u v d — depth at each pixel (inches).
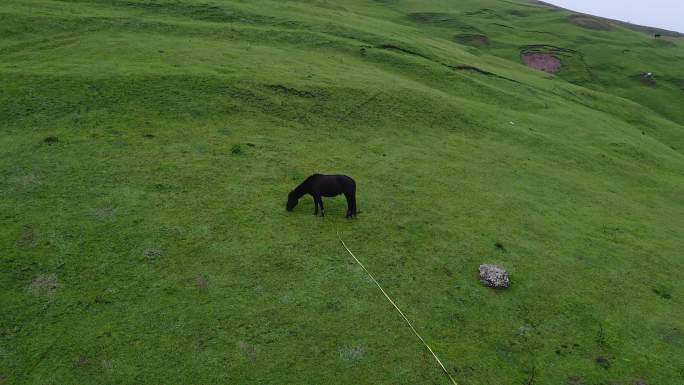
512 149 1255.5
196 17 1747.0
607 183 1197.1
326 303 568.7
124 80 1066.1
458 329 567.5
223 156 877.8
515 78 2023.9
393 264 661.3
